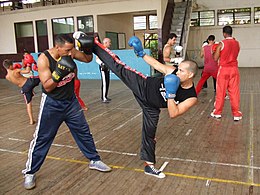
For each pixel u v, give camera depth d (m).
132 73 2.41
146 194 2.28
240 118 4.24
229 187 2.34
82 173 2.68
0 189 2.42
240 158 2.90
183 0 12.01
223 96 4.28
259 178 2.48
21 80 4.24
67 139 3.64
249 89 6.76
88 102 5.90
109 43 4.72
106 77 5.73
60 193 2.34
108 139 3.60
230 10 12.62
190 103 2.21
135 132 3.85
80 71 10.08
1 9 13.71
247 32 12.52
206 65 5.10
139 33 14.05
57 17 11.52
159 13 9.91
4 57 11.09
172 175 2.58
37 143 2.39
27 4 13.01
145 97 2.35
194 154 3.04
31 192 2.36
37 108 5.59
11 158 3.09
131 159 2.97
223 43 4.00
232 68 4.09
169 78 2.07
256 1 12.14
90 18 11.00
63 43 2.19
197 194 2.25
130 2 10.23
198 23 13.13
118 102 5.86
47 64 2.21
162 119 4.43
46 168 2.80
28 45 12.48
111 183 2.48
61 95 2.33
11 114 5.12
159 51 9.72
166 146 3.29
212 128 3.90
